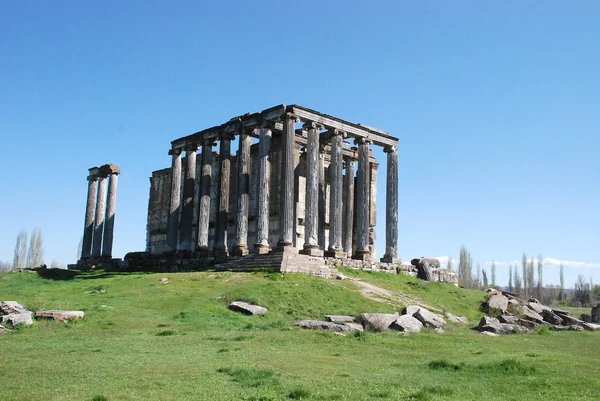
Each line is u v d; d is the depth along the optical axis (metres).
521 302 48.97
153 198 78.56
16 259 110.00
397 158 61.50
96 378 16.97
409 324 32.12
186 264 57.72
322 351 23.78
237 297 36.97
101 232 74.69
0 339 24.42
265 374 17.75
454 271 62.34
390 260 59.06
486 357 23.84
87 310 31.62
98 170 77.62
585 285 123.06
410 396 15.29
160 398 14.55
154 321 30.52
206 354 21.75
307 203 52.47
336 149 55.88
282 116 52.34
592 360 23.88
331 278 47.28
